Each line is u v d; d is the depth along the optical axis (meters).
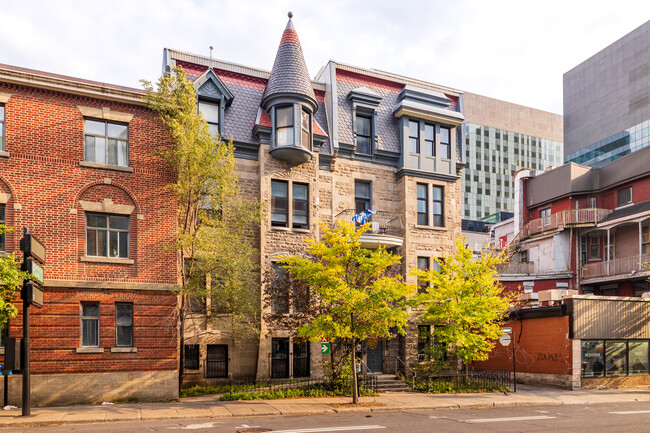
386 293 16.61
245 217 19.28
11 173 16.23
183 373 18.84
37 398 15.74
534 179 37.94
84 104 17.59
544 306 23.97
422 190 25.95
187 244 17.66
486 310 20.81
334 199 24.03
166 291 17.78
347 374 19.16
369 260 16.98
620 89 66.00
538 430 12.67
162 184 18.36
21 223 16.16
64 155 17.03
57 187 16.80
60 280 16.31
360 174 24.84
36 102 16.89
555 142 125.38
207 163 17.83
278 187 22.70
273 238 21.89
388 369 23.67
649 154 30.83
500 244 40.59
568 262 33.75
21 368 13.76
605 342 23.19
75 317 16.47
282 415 14.73
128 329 17.33
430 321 22.69
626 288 31.00
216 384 20.44
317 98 25.25
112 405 15.85
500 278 34.50
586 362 22.53
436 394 19.77
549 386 23.14
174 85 18.67
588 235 34.59
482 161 115.44
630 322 23.83
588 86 71.56
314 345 21.94
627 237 32.47
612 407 17.45
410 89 26.17
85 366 16.42
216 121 22.23
